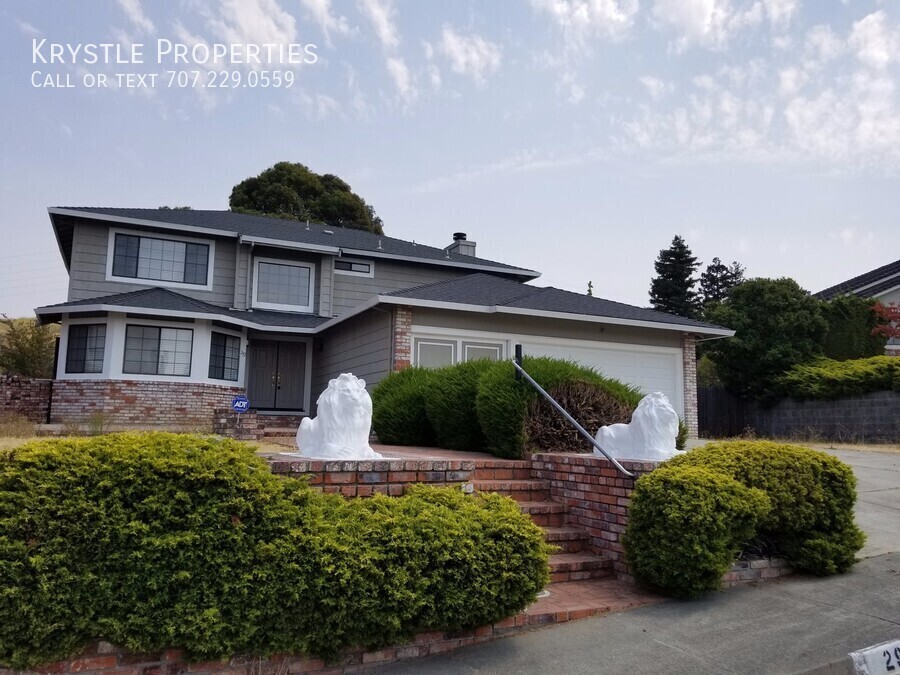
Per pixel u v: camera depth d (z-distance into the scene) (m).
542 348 13.91
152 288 16.86
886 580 5.29
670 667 3.82
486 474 6.59
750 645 4.11
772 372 19.19
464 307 12.94
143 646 3.34
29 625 3.14
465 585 3.92
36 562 3.16
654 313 15.37
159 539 3.41
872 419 16.41
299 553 3.64
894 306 20.00
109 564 3.33
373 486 4.67
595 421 7.43
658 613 4.64
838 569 5.50
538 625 4.44
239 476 3.76
